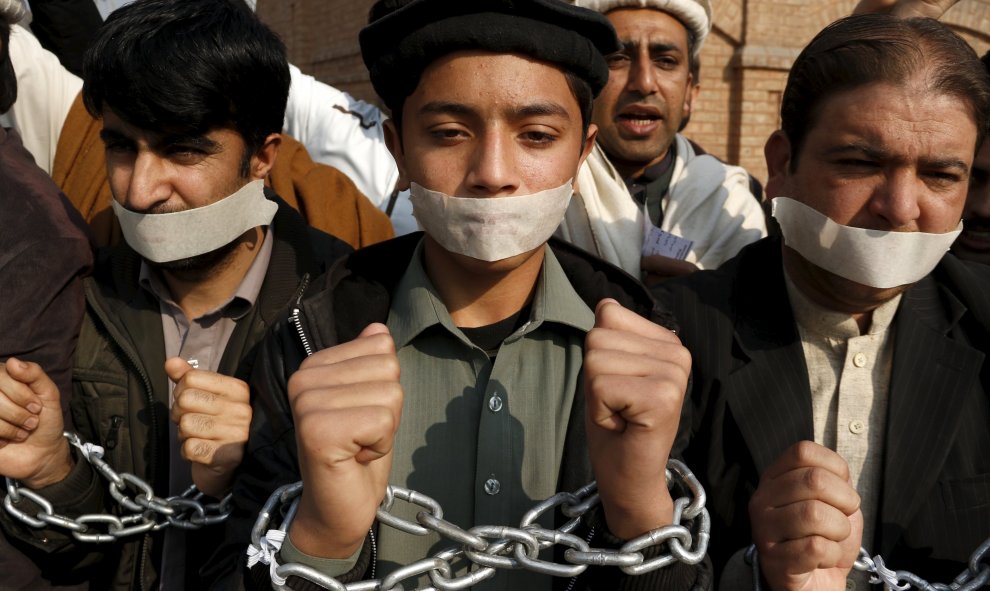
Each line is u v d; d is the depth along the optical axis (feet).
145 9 4.73
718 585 4.08
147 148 4.70
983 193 5.74
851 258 4.18
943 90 4.00
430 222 3.83
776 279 4.80
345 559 3.33
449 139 3.71
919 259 4.13
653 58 7.34
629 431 3.24
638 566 3.27
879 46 4.07
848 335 4.60
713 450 4.46
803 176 4.34
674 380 3.26
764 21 22.74
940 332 4.54
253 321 5.14
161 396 5.04
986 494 4.24
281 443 3.95
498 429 3.98
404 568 3.25
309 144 9.02
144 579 4.67
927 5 5.51
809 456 3.55
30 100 6.71
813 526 3.44
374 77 3.94
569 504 3.58
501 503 3.90
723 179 8.08
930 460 4.28
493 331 4.20
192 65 4.59
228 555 3.85
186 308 5.28
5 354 4.51
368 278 4.48
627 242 6.95
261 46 4.98
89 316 5.03
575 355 4.12
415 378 4.17
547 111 3.66
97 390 4.91
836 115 4.14
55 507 4.41
